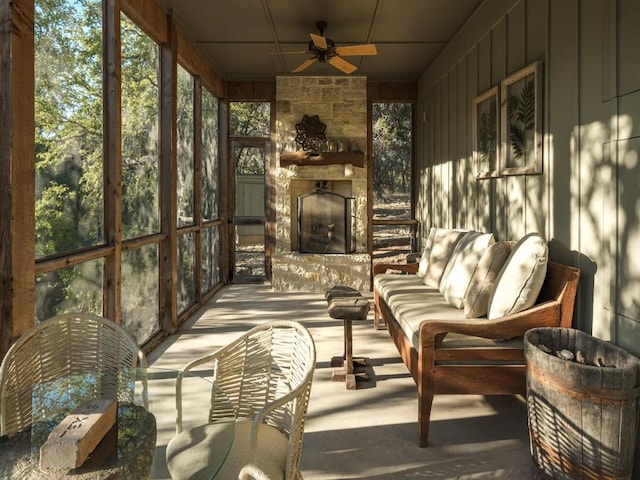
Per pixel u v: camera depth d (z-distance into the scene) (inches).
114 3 137.2
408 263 211.8
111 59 137.5
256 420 57.3
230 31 217.9
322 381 140.1
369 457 98.1
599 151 103.0
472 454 99.3
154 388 67.1
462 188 205.3
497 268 120.0
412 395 129.9
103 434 49.4
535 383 86.7
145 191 172.7
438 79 248.8
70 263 112.3
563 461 81.8
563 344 95.7
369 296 265.0
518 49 146.6
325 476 91.4
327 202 283.4
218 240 302.0
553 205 124.0
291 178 290.2
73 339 79.9
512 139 148.4
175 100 194.5
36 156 101.6
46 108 105.5
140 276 168.1
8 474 43.4
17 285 88.4
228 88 301.4
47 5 105.8
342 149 288.0
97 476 43.2
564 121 118.1
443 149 238.2
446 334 111.7
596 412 77.7
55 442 44.1
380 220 301.4
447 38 224.5
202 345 176.2
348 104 290.5
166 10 189.0
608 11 99.0
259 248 312.0
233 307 241.3
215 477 55.5
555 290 110.6
